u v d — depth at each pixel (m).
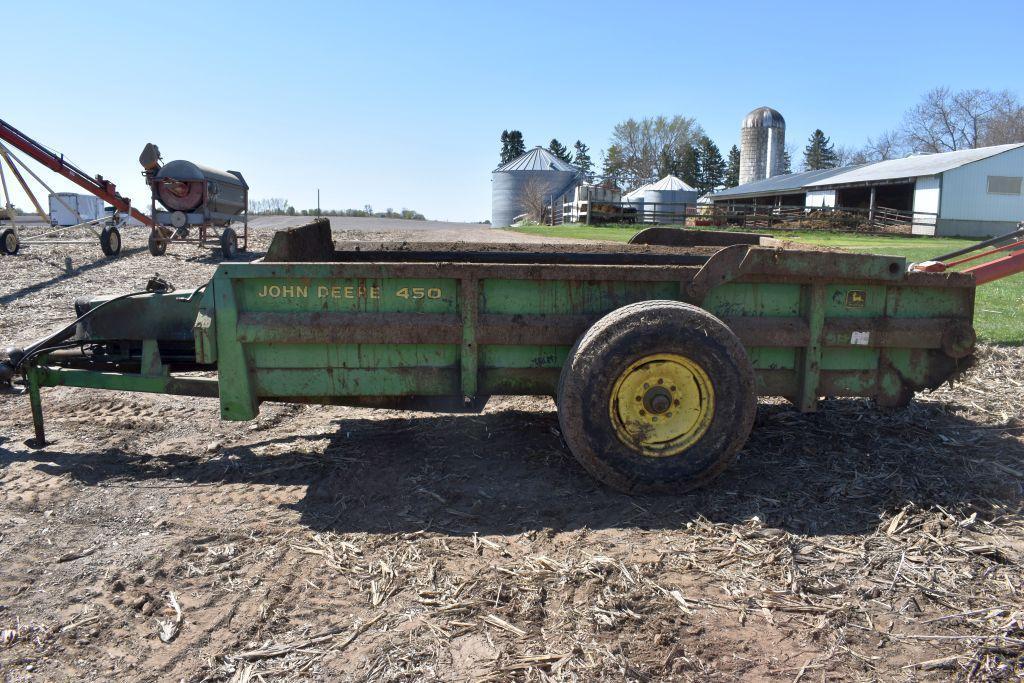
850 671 2.70
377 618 3.04
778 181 53.56
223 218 16.38
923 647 2.84
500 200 56.75
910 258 17.84
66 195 29.42
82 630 2.99
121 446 5.17
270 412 5.96
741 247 4.25
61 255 15.38
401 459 4.79
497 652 2.81
